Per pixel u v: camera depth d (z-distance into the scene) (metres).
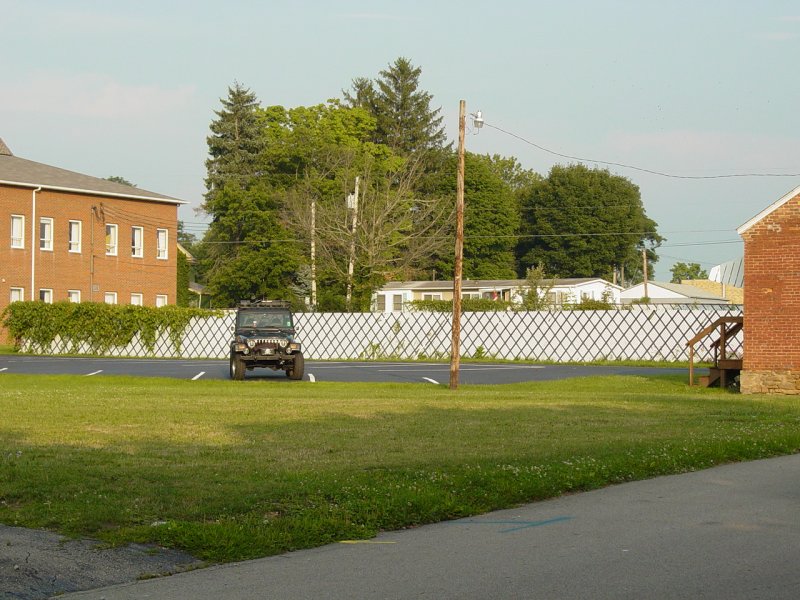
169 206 70.50
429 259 98.25
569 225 104.19
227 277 68.31
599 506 11.64
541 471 13.05
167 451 14.62
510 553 9.24
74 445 15.22
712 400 26.67
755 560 8.78
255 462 13.59
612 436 17.30
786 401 26.92
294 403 23.97
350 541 9.91
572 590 7.85
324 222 68.81
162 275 70.06
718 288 94.69
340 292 69.19
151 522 9.98
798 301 30.08
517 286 79.81
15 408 21.58
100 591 8.08
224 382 34.44
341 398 26.12
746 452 16.02
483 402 24.92
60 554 8.82
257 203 70.88
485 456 14.38
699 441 16.58
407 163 93.94
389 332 52.75
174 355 54.91
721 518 10.80
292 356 35.94
